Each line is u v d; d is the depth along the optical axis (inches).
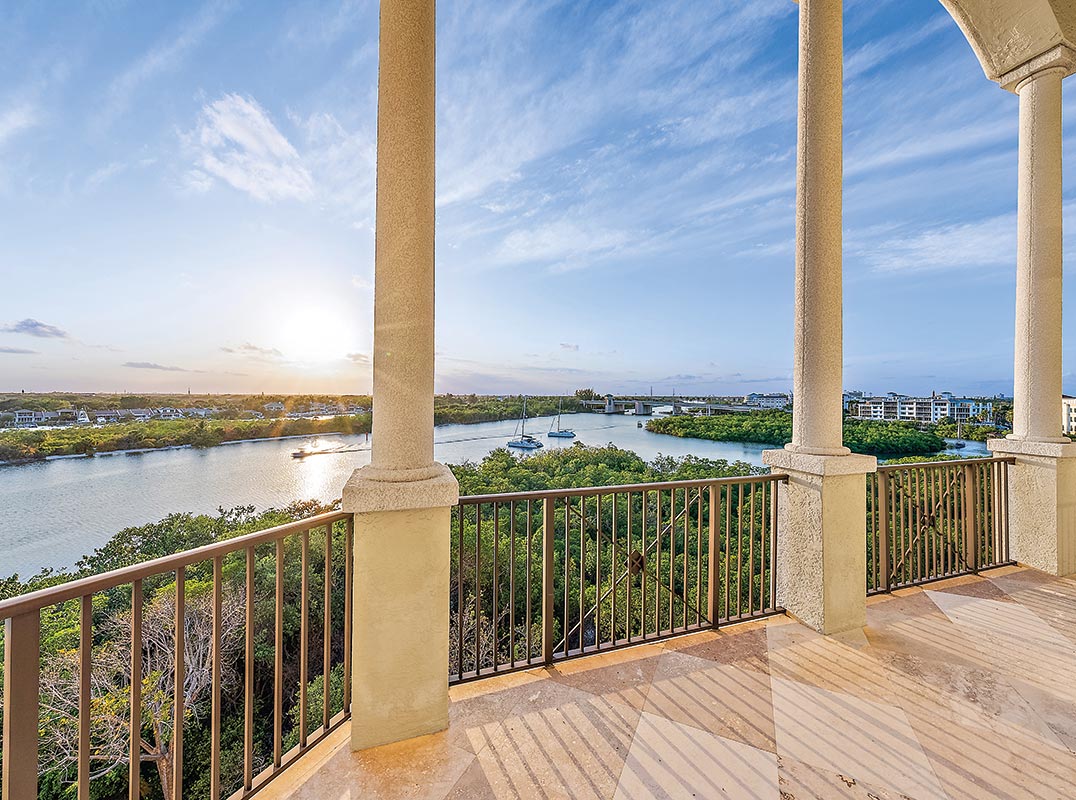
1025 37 155.2
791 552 126.7
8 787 39.7
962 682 95.8
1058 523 159.8
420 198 79.3
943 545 160.4
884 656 106.5
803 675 98.5
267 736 281.3
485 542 282.2
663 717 84.4
